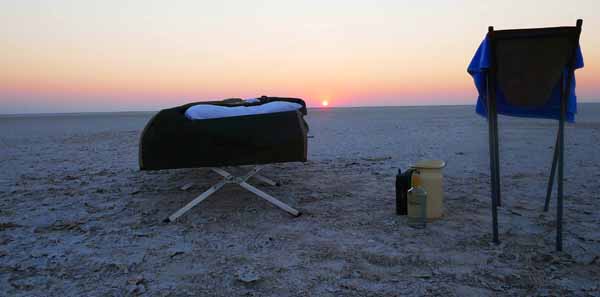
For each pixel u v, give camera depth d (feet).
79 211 18.19
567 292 9.78
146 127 16.29
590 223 14.67
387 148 39.96
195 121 16.17
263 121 16.46
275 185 22.21
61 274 11.51
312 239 13.79
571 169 25.53
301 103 23.63
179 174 26.32
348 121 115.14
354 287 10.23
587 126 65.16
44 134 78.13
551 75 11.76
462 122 91.66
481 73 13.00
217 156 16.56
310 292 10.05
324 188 21.59
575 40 11.23
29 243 14.12
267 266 11.65
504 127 65.92
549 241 13.00
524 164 27.99
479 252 12.25
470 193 19.63
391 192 20.44
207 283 10.72
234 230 14.96
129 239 14.28
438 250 12.48
